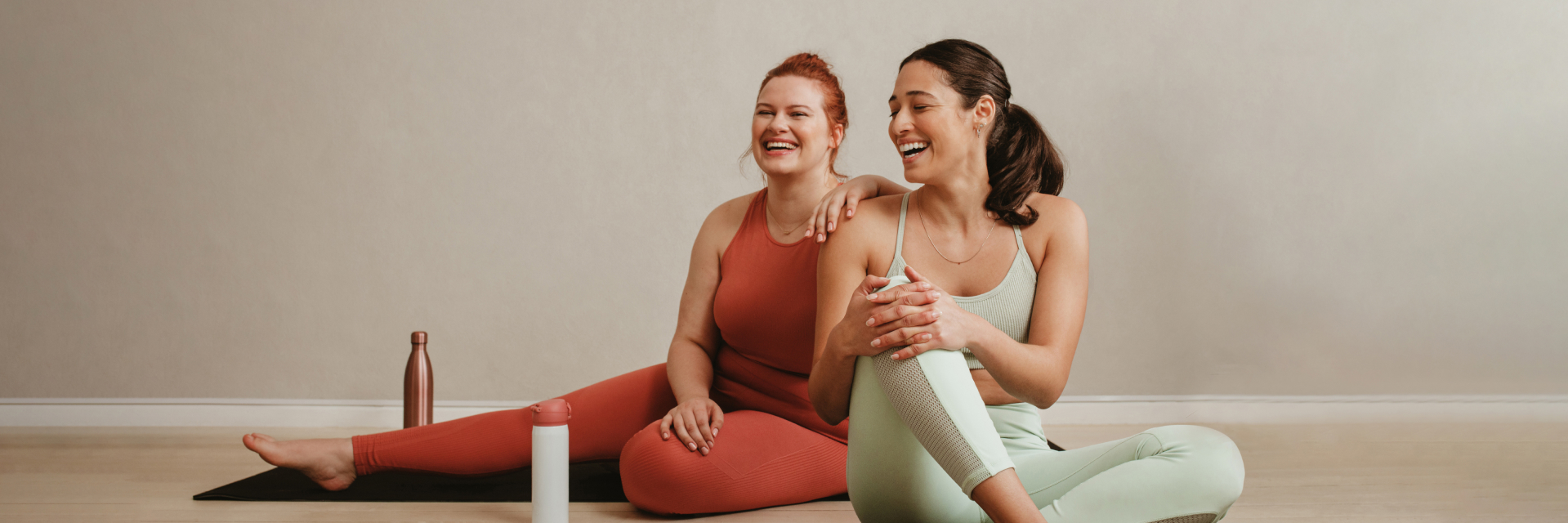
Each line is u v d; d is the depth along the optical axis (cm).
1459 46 349
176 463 231
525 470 201
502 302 339
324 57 336
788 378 169
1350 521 161
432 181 338
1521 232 349
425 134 338
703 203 343
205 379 333
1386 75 349
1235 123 347
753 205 175
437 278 338
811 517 158
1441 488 194
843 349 110
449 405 336
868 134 344
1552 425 316
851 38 346
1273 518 163
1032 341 125
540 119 341
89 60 333
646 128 343
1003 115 130
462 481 188
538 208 340
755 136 164
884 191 155
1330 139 348
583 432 176
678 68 344
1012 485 100
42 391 330
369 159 337
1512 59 350
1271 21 348
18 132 332
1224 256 348
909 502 115
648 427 157
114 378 332
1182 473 110
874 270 132
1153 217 347
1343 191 348
